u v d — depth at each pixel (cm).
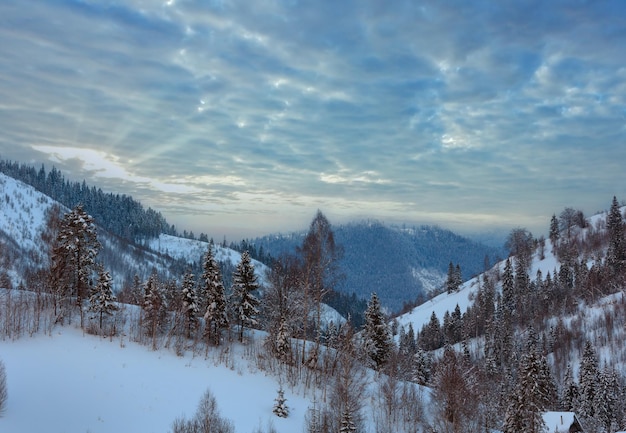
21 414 3916
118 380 5056
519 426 5981
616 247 17750
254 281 7169
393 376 6391
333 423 4734
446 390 5497
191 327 7019
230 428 4275
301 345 6900
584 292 16438
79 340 5956
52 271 6512
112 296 6444
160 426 4300
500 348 13088
